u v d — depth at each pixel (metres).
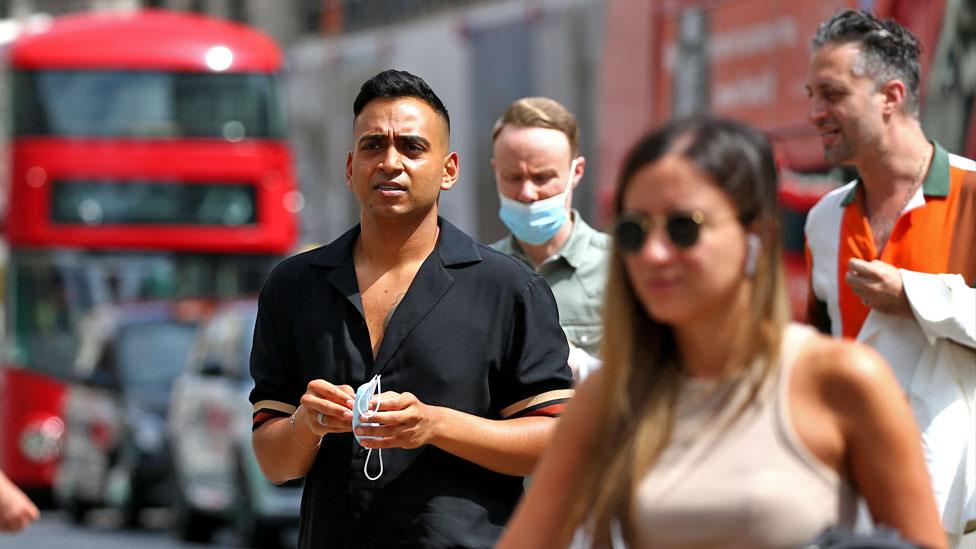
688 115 7.58
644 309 7.69
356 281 11.09
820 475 7.37
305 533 11.16
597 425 7.77
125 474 39.62
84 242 48.56
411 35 46.56
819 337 7.55
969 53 24.69
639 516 7.46
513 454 10.62
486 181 42.03
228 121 49.41
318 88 52.91
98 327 44.03
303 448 10.75
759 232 7.48
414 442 10.38
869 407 7.37
